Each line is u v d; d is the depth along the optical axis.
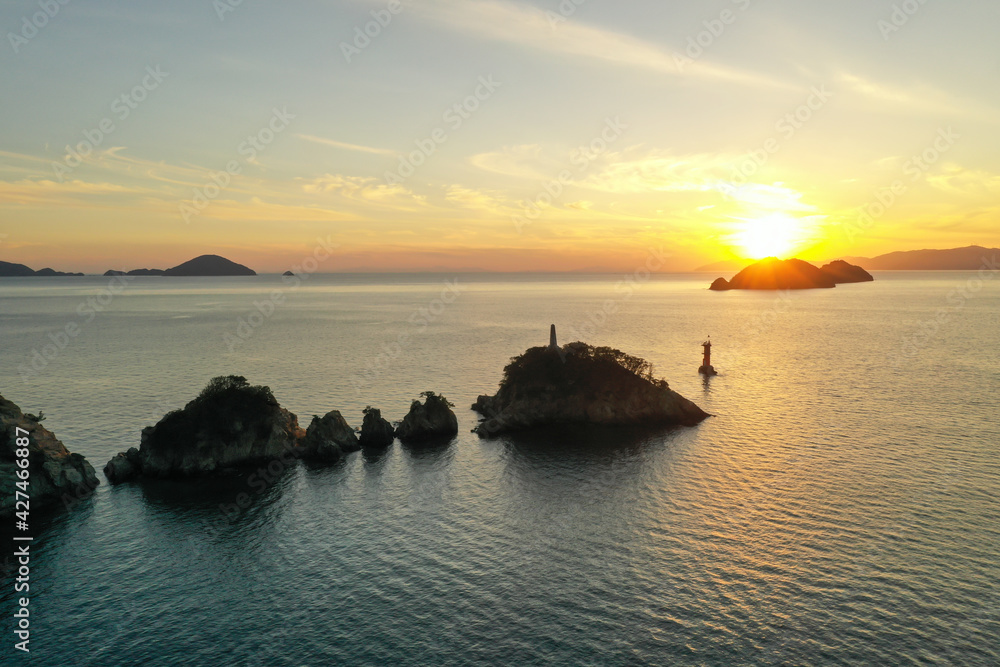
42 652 45.22
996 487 71.81
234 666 43.69
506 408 105.25
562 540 61.22
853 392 122.12
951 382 130.00
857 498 69.38
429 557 58.62
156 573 56.38
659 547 59.22
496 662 43.62
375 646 45.62
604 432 98.38
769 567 55.09
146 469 80.12
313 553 59.88
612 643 45.31
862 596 50.28
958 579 52.53
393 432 96.75
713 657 43.56
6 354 175.62
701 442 91.56
